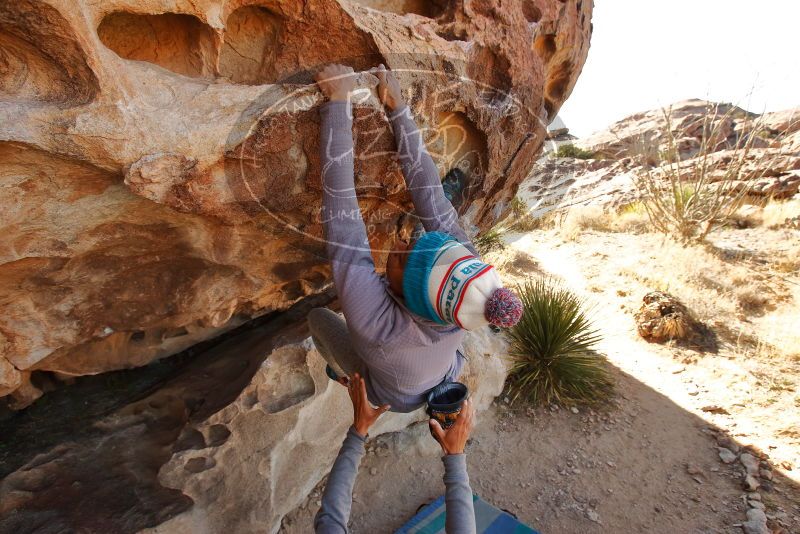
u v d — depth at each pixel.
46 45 1.19
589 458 3.82
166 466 2.50
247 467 2.61
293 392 2.79
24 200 1.41
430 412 1.54
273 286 2.38
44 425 2.79
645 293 6.40
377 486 3.36
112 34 1.48
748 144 8.41
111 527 2.31
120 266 1.89
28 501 2.40
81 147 1.29
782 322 5.77
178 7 1.38
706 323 5.68
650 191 8.95
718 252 7.81
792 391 4.53
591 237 8.48
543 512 3.37
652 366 5.03
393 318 1.38
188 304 2.19
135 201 1.60
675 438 4.03
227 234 1.88
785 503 3.39
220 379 2.98
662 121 12.54
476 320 1.26
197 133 1.43
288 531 2.98
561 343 4.47
